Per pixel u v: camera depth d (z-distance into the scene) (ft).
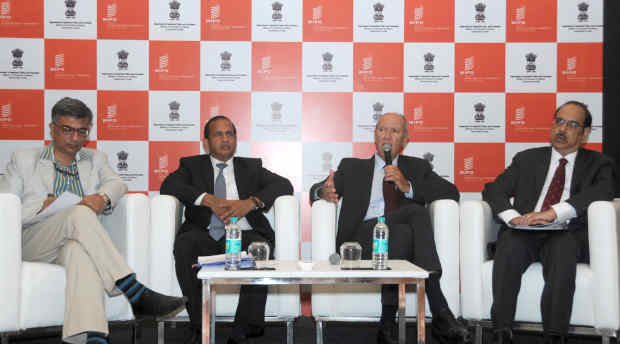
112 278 7.93
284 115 13.43
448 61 13.44
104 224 9.55
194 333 9.16
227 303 9.48
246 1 13.37
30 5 13.08
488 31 13.42
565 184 10.11
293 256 9.51
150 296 8.21
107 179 9.86
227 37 13.35
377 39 13.43
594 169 9.83
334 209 9.59
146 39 13.26
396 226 9.23
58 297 8.23
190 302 9.09
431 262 8.65
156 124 13.28
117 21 13.23
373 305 9.38
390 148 10.27
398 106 13.44
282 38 13.41
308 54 13.42
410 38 13.44
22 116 13.06
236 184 10.94
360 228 9.87
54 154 9.80
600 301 8.58
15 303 7.74
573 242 8.71
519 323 9.07
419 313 7.32
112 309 9.09
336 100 13.46
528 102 13.39
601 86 13.29
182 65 13.32
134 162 13.26
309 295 12.85
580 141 10.16
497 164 13.42
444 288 9.36
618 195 12.14
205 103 13.35
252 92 13.39
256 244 8.48
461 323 9.15
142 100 13.26
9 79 13.05
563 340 8.46
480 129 13.42
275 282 6.98
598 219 8.66
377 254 7.53
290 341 9.48
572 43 13.35
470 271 9.29
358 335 11.01
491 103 13.42
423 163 10.79
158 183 13.28
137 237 9.47
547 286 8.63
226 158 11.17
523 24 13.39
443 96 13.44
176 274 9.30
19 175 9.48
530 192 10.25
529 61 13.39
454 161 13.43
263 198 10.28
